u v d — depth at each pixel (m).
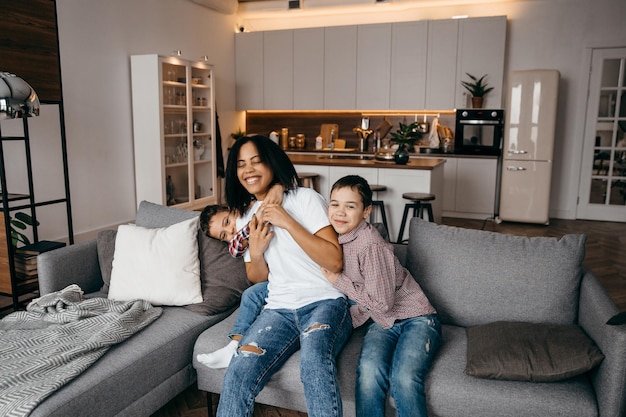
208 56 7.22
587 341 1.71
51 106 4.62
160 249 2.31
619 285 4.08
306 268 1.92
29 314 2.09
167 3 6.19
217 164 7.20
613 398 1.52
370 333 1.86
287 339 1.80
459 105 6.91
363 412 1.63
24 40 3.35
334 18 7.69
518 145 6.36
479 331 1.91
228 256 2.41
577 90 6.63
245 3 7.93
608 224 6.54
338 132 7.93
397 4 7.27
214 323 2.23
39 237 4.60
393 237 5.15
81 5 4.89
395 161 5.10
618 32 6.35
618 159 6.60
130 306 2.14
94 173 5.18
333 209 1.87
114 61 5.35
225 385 1.64
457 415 1.66
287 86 7.75
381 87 7.24
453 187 6.82
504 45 6.59
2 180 3.21
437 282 2.14
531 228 6.27
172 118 5.77
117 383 1.73
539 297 2.00
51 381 1.60
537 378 1.63
